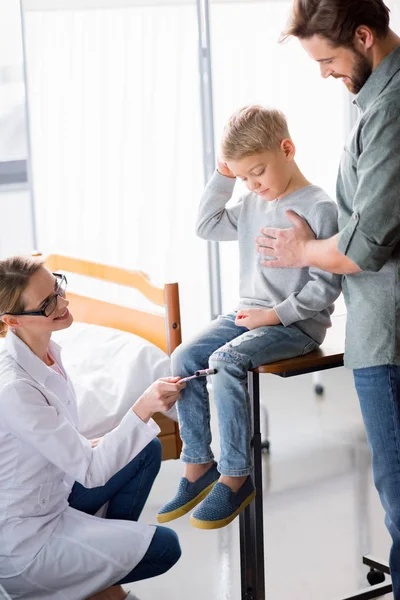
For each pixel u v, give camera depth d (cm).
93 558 174
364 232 154
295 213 179
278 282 187
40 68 367
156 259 397
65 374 194
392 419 167
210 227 204
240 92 397
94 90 374
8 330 178
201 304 409
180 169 392
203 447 191
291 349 183
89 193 382
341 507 280
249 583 203
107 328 291
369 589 216
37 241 380
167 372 258
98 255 388
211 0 383
